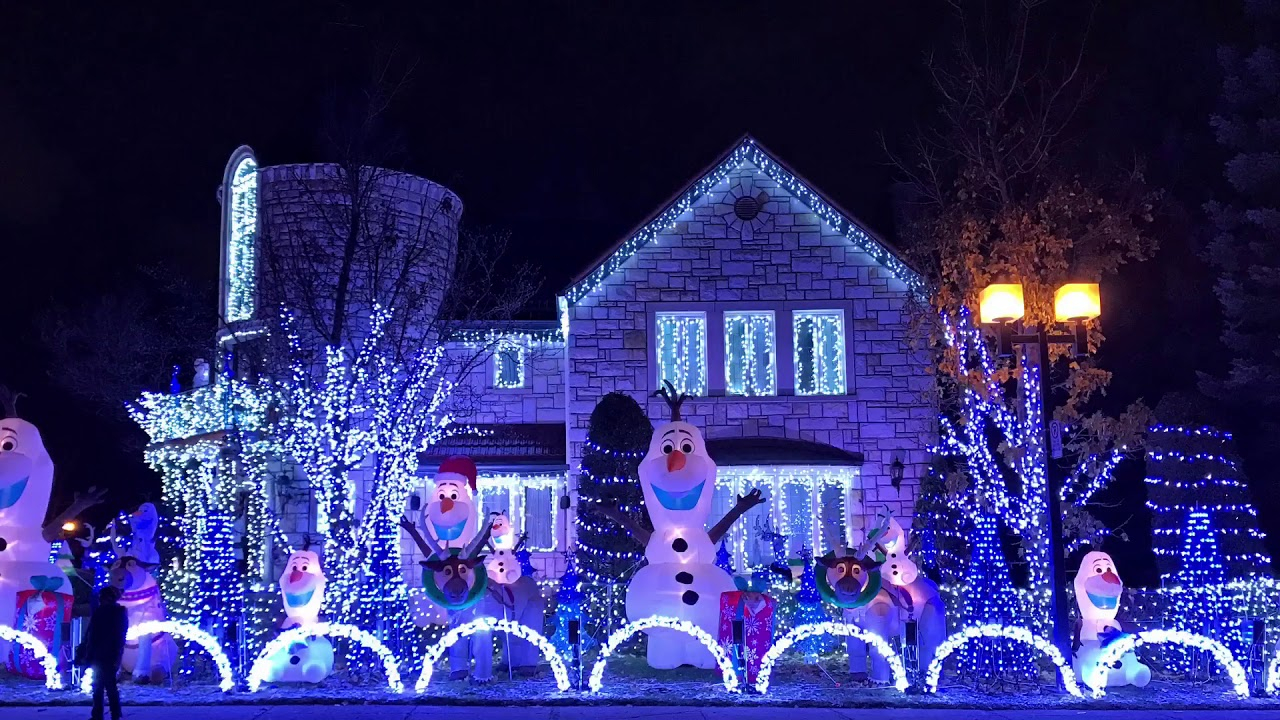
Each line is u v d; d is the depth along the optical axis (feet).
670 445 50.93
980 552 49.21
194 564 57.00
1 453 50.85
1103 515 96.68
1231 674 44.57
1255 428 91.35
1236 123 93.09
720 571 50.65
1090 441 61.72
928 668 45.57
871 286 80.38
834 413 79.00
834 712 41.01
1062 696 44.16
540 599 49.96
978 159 58.65
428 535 54.60
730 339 80.59
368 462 78.07
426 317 74.18
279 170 80.18
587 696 43.27
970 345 59.52
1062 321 52.90
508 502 82.33
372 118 69.87
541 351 87.15
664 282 80.02
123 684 46.50
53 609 47.80
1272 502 83.56
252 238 83.41
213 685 46.03
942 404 62.95
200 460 83.25
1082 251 58.65
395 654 48.91
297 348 65.21
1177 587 50.85
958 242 58.29
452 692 44.14
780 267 80.43
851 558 46.06
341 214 70.74
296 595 46.39
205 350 74.79
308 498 76.79
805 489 77.77
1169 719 40.40
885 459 78.43
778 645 45.06
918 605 47.98
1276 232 88.48
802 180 80.79
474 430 80.38
